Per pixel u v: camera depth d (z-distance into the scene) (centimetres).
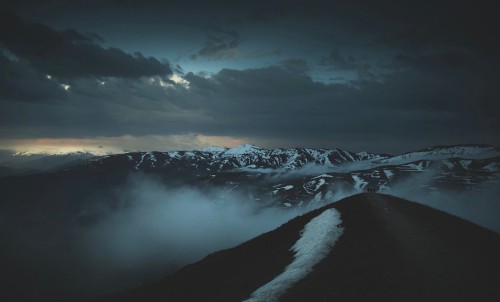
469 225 3916
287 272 3269
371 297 2227
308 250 3797
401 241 3225
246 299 2894
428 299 2042
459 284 2164
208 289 4112
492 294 1983
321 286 2616
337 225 4556
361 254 3083
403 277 2394
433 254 2759
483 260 2522
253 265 4334
